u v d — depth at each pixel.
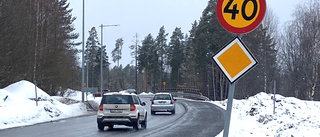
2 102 24.20
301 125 14.91
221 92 59.38
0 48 33.28
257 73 52.78
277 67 54.06
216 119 24.39
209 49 60.06
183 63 95.25
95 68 108.25
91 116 27.70
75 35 59.62
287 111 21.39
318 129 13.50
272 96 29.61
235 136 14.34
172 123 22.08
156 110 30.12
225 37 53.91
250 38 54.34
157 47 103.00
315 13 47.78
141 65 103.75
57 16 46.34
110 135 16.16
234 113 26.52
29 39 38.44
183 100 57.12
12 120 20.48
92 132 17.28
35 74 40.56
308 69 45.34
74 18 62.09
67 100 35.28
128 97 18.59
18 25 35.47
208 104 43.69
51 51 42.56
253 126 18.03
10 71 35.53
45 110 24.78
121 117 18.19
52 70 42.03
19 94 30.42
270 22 58.84
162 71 110.69
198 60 63.72
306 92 45.12
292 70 49.00
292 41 49.38
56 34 45.66
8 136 15.41
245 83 52.75
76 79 56.88
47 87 42.03
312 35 46.69
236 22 5.79
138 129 18.64
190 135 15.93
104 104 18.45
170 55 102.06
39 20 42.66
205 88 69.62
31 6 40.50
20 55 36.03
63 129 18.41
